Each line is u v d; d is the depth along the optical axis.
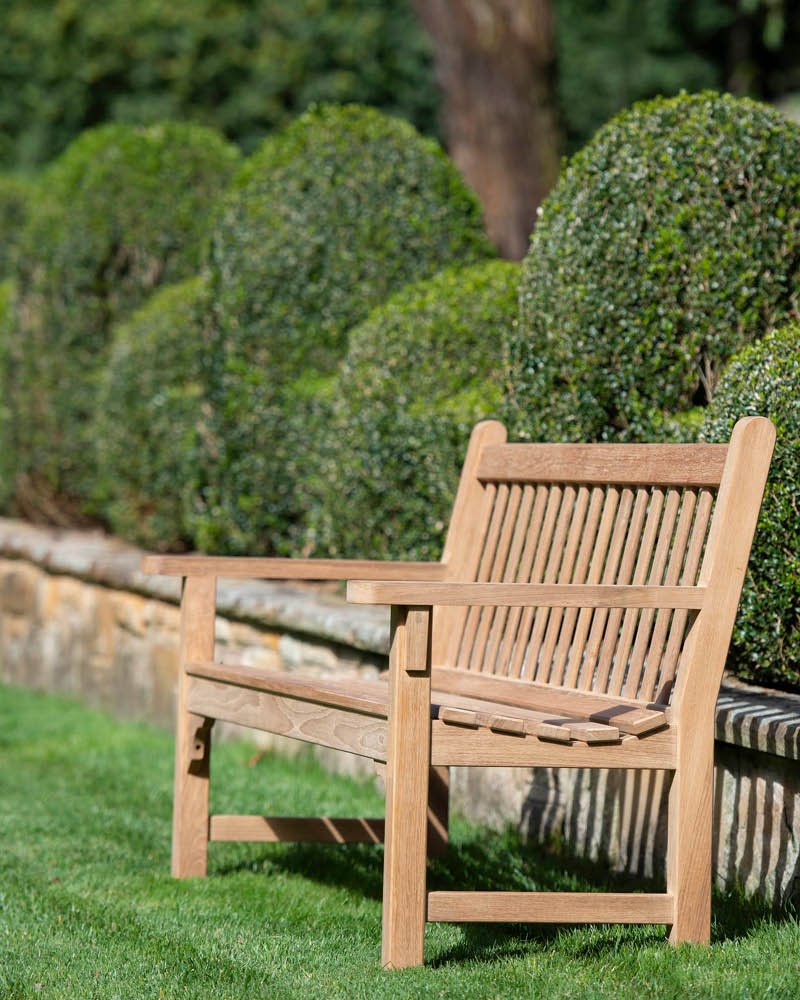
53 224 12.72
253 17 25.11
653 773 5.75
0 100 25.52
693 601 4.70
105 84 25.33
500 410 7.39
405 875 4.56
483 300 8.32
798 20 25.33
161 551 11.38
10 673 12.49
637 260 6.69
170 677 9.81
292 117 25.19
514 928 5.18
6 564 12.61
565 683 5.35
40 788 7.96
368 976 4.51
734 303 6.66
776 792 5.22
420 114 25.22
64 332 12.70
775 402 5.73
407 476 8.04
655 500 5.17
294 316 9.64
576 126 25.92
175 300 11.34
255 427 9.69
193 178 12.58
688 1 25.62
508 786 6.73
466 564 6.04
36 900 5.63
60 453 12.84
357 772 7.89
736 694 5.80
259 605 8.59
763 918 5.06
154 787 7.95
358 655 7.73
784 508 5.66
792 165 6.69
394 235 9.65
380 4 25.00
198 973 4.64
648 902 4.69
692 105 6.85
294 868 6.20
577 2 25.94
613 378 6.75
